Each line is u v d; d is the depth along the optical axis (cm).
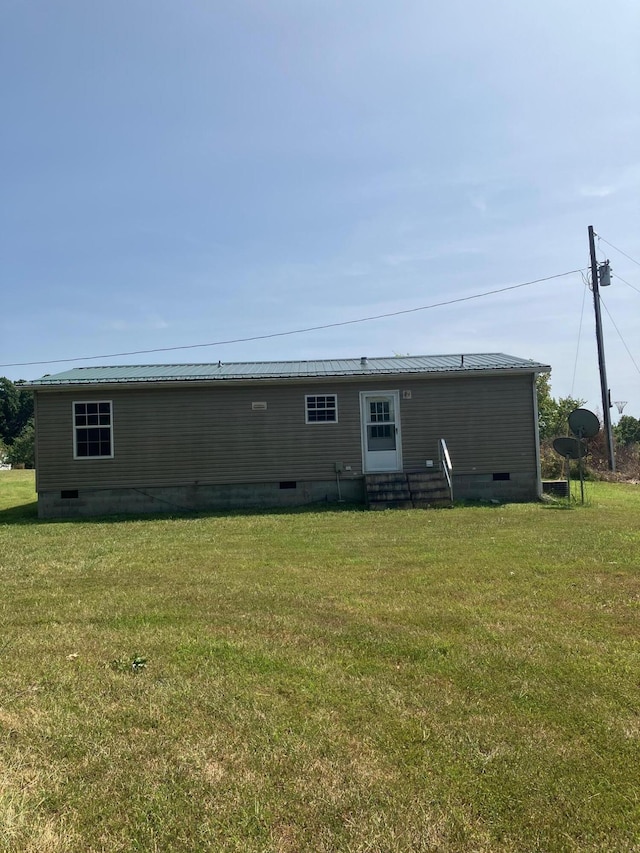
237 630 521
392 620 545
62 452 1546
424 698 384
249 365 1875
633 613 561
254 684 408
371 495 1471
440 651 466
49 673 429
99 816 272
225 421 1579
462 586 666
